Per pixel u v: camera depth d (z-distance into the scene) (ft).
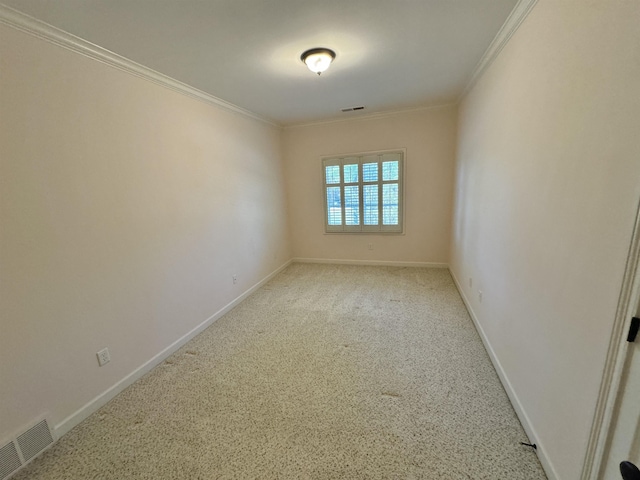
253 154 12.80
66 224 5.72
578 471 3.70
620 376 2.98
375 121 14.15
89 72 6.10
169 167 8.28
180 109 8.68
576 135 3.84
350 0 5.13
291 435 5.44
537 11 5.00
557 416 4.24
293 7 5.26
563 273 4.13
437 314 10.04
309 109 12.38
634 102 2.80
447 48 7.19
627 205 2.87
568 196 4.02
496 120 7.18
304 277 14.62
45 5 4.70
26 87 5.05
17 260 4.99
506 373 6.33
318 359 7.79
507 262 6.34
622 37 2.98
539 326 4.83
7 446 4.86
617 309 2.99
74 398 5.91
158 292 7.94
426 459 4.86
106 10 4.98
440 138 13.50
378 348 8.18
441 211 14.26
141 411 6.23
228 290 11.10
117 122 6.73
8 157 4.84
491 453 4.92
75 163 5.86
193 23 5.58
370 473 4.66
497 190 7.08
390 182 14.53
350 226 15.78
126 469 4.92
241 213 11.94
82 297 6.04
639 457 2.71
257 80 8.69
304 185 16.08
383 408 6.00
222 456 5.08
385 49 7.13
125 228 6.97
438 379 6.80
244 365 7.68
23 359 5.09
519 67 5.76
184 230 8.88
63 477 4.85
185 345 8.80
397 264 15.58
